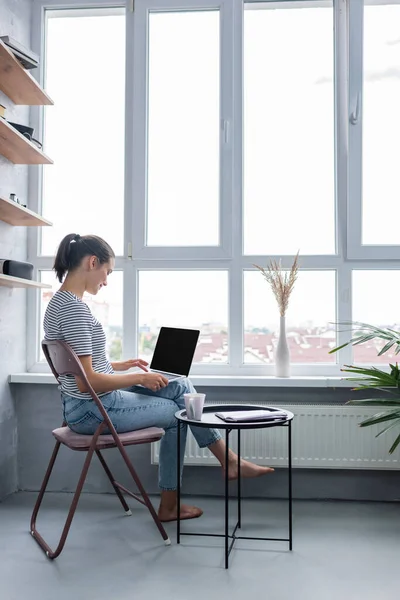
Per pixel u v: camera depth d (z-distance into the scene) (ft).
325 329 9.66
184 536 7.41
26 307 9.93
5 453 9.18
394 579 6.18
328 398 9.21
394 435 8.77
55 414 9.57
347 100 9.61
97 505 8.74
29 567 6.47
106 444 6.84
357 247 9.48
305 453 8.85
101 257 7.50
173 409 7.69
